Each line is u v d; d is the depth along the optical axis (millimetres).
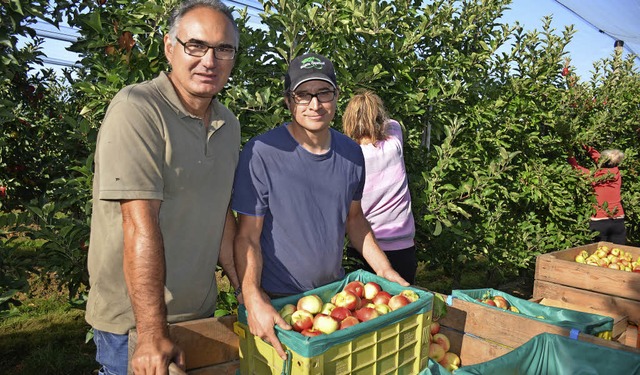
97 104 2900
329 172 2168
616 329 3166
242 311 1859
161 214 1783
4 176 4805
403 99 4203
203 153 1860
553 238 6020
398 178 3252
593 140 7070
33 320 4980
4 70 3318
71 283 3156
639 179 8242
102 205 1783
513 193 5398
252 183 2035
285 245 2111
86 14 3139
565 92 6812
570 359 2117
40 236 2959
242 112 3271
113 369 1881
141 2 3100
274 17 3434
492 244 5359
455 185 4906
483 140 5160
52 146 5105
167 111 1753
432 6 4348
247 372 1852
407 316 1854
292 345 1579
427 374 1908
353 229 2520
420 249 4922
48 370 3961
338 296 2043
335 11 3760
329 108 2059
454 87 4410
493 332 2773
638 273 3686
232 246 2189
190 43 1737
